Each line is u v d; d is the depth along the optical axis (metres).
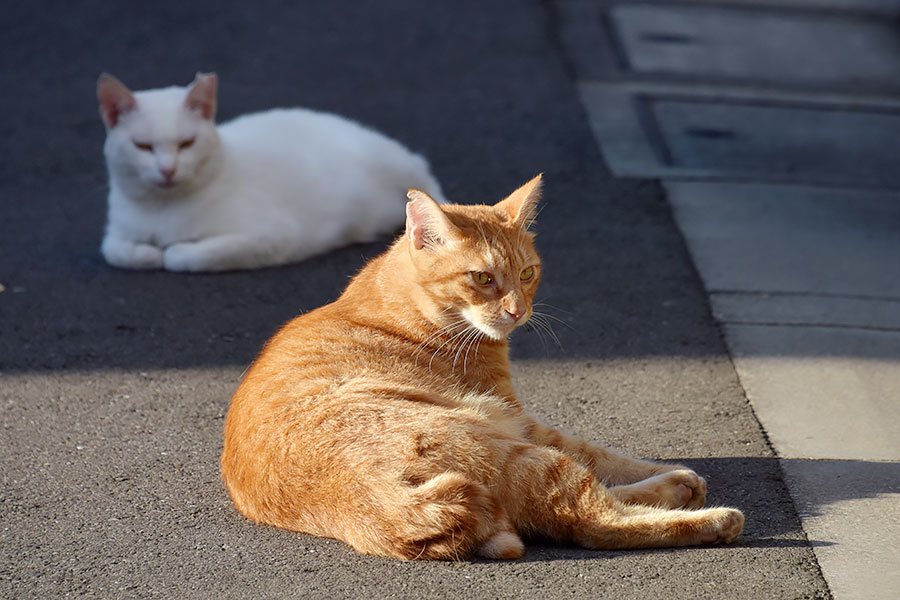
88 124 12.30
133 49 14.69
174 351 7.52
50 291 8.48
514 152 11.54
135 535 5.21
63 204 10.33
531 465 4.82
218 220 8.88
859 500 5.44
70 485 5.73
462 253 5.52
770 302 8.23
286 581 4.75
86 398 6.80
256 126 9.59
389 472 4.62
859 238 9.55
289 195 9.15
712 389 6.87
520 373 7.14
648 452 6.03
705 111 12.83
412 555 4.66
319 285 8.67
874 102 13.32
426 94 13.22
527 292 5.81
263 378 5.29
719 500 5.46
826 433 6.25
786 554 4.93
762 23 16.11
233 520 5.33
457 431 4.74
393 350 5.56
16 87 13.32
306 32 15.43
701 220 9.89
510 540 4.71
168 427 6.42
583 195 10.45
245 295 8.48
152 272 8.89
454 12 16.31
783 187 10.73
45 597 4.71
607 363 7.29
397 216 9.81
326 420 4.86
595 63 14.38
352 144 9.64
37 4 16.41
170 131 8.53
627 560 4.82
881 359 7.25
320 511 4.78
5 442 6.21
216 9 16.39
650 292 8.45
